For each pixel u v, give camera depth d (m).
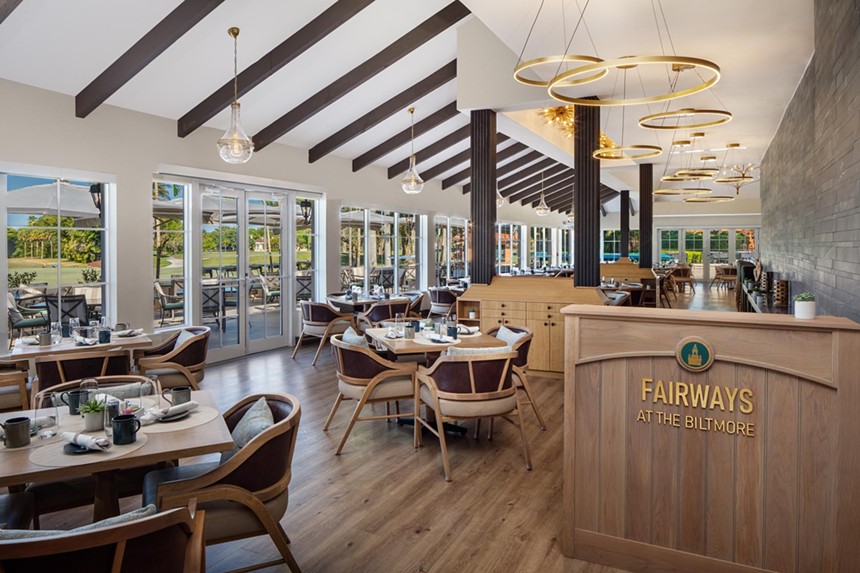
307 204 9.04
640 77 6.07
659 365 2.57
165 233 6.91
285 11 5.44
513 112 8.04
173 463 2.83
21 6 4.48
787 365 2.33
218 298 7.55
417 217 12.20
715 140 9.88
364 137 9.05
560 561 2.71
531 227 18.50
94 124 5.90
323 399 5.60
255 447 2.28
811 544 2.32
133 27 5.04
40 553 1.33
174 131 6.73
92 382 2.95
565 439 2.75
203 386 6.11
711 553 2.49
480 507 3.26
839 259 3.62
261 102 6.95
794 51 5.27
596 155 6.75
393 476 3.70
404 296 11.16
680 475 2.54
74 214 5.91
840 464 2.25
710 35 4.93
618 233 22.88
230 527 2.24
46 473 1.96
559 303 6.55
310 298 9.14
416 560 2.70
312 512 3.20
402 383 4.24
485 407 3.71
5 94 5.18
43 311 5.70
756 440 2.40
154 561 1.51
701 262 21.53
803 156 5.86
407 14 6.18
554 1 4.32
